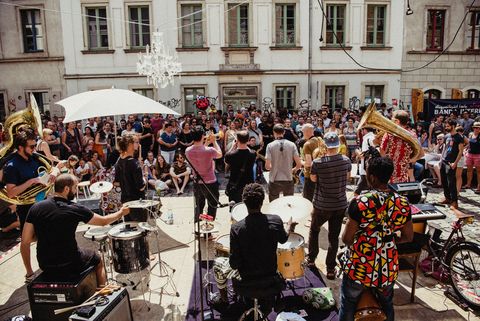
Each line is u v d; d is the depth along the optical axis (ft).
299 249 11.75
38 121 16.21
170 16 47.96
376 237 8.69
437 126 37.19
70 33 48.11
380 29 50.26
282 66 49.39
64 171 19.43
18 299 13.44
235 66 48.98
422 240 12.34
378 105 51.57
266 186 29.50
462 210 22.65
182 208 23.77
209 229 13.20
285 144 17.25
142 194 16.12
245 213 12.69
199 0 47.62
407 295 13.05
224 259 12.26
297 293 13.10
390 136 14.76
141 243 12.23
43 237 10.78
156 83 45.34
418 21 49.73
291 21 49.11
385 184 8.90
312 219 14.15
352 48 49.62
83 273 11.00
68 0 47.50
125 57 48.70
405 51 50.26
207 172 17.35
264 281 9.57
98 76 48.80
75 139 34.09
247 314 10.62
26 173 14.60
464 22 50.31
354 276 8.96
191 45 49.16
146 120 35.53
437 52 50.47
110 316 9.71
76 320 9.27
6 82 49.37
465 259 12.41
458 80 51.44
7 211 19.20
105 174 26.99
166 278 14.53
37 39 49.16
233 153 16.96
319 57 49.47
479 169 26.37
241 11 48.57
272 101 49.93
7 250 17.76
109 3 47.55
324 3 48.44
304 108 50.11
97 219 11.55
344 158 13.29
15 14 47.88
